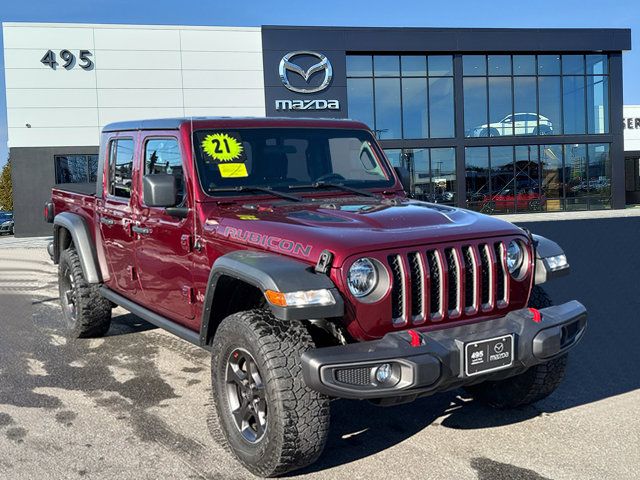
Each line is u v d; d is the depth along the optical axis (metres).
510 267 3.68
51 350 6.11
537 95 29.22
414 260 3.38
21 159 26.08
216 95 27.28
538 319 3.48
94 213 5.77
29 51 25.80
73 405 4.62
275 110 27.53
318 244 3.28
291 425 3.15
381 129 28.38
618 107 29.66
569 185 29.56
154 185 3.98
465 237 3.51
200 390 4.91
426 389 3.11
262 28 27.23
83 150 26.45
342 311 3.13
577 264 11.27
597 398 4.58
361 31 27.62
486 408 4.45
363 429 4.13
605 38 28.89
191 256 4.21
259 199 4.27
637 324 6.68
